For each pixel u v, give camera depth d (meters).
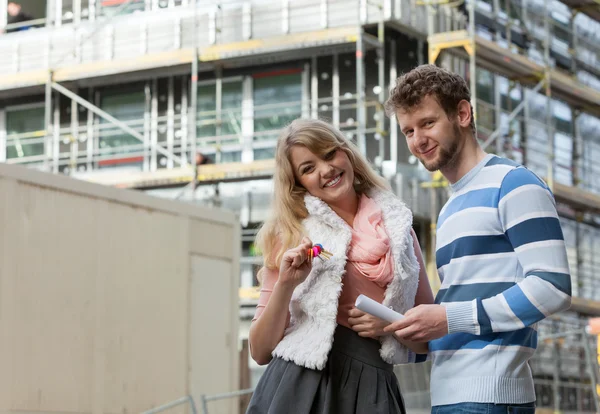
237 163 17.11
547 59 17.97
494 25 17.78
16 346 9.17
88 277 9.95
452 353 3.16
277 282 3.17
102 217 10.16
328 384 3.16
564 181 18.69
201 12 17.89
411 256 3.32
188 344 11.08
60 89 18.30
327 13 17.02
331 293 3.19
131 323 10.37
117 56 18.39
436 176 15.77
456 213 3.20
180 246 11.12
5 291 9.12
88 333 9.88
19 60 18.91
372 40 16.70
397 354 3.23
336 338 3.22
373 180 3.43
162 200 10.95
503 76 17.86
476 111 16.64
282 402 3.14
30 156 18.75
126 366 10.27
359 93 16.31
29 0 19.39
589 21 19.94
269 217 3.39
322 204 3.28
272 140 17.41
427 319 3.05
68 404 9.59
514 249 3.07
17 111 19.09
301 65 17.50
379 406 3.16
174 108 18.20
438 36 16.72
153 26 18.23
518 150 17.80
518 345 3.08
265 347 3.26
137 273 10.52
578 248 18.86
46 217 9.56
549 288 2.96
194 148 17.23
